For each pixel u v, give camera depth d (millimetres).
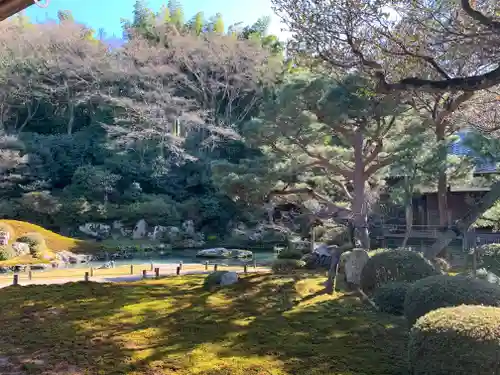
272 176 12000
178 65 34875
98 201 29438
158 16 39281
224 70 34219
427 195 20312
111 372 4105
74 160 32125
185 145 32750
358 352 4676
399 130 12117
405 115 11844
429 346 3584
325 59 6684
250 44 34438
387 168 13633
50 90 34938
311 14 6453
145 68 33219
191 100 33562
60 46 34938
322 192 14078
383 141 12344
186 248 27766
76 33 36125
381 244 15938
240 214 30141
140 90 33094
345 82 9836
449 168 12734
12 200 28188
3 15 2686
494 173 14680
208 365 4297
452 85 5020
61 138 33125
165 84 35312
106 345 4941
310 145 12805
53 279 13242
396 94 9156
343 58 6648
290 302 7113
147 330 5562
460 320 3586
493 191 8000
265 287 8234
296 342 5055
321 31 6504
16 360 4426
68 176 31844
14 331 5520
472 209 8266
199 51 34281
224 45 33750
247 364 4320
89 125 36062
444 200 13203
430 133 12117
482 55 5672
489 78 4820
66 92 35531
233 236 28562
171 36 35812
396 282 6738
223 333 5426
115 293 7977
